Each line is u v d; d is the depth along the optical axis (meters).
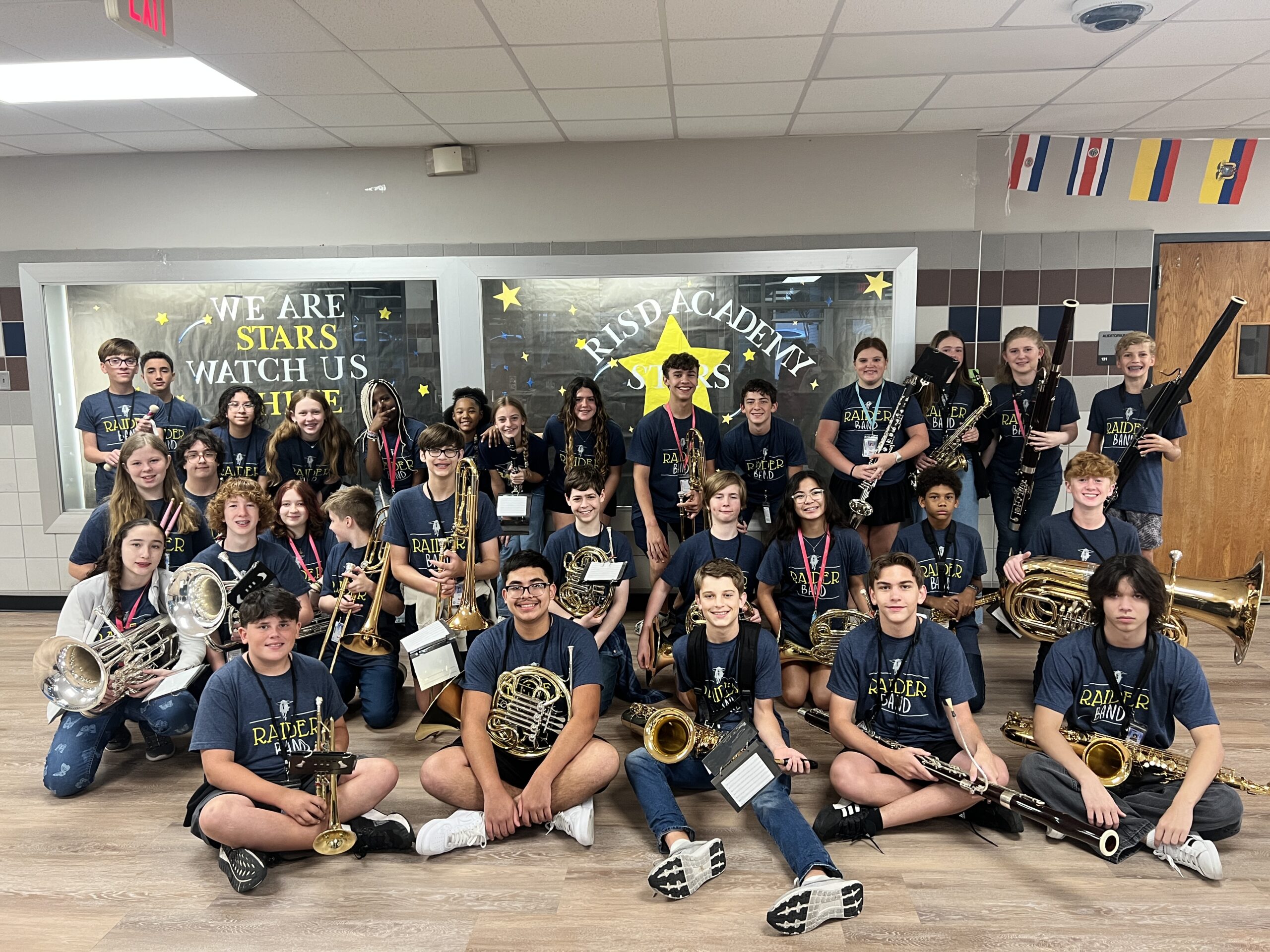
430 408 4.79
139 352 4.58
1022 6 2.77
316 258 4.66
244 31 2.91
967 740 2.36
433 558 3.25
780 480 4.10
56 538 4.95
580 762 2.37
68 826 2.52
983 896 2.11
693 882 2.12
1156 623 2.33
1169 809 2.18
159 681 2.79
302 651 3.23
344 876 2.24
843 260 4.47
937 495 3.26
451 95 3.66
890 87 3.63
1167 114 4.09
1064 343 3.79
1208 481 4.77
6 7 2.70
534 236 4.61
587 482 3.38
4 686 3.70
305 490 3.37
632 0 2.69
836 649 2.67
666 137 4.44
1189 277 4.64
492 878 2.22
